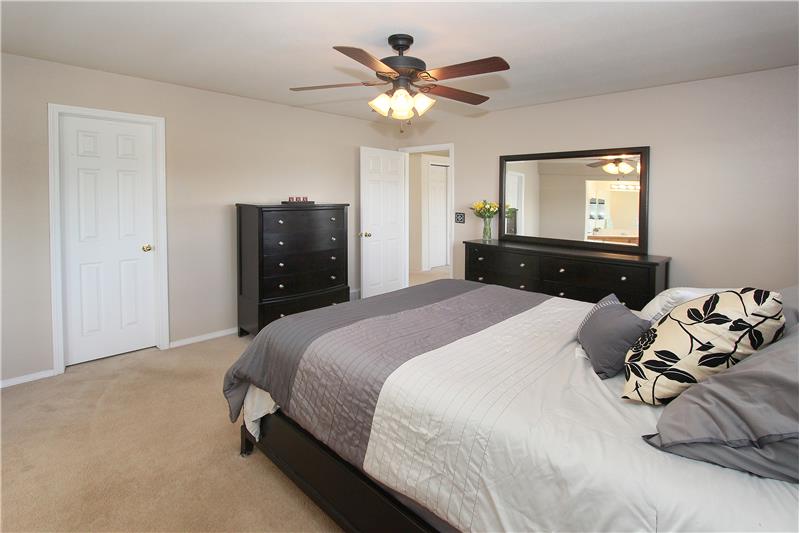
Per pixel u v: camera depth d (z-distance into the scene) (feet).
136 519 6.33
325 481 6.26
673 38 8.98
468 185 17.40
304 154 16.24
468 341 6.75
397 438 5.16
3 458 7.68
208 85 12.85
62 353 11.35
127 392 10.31
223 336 14.51
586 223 14.35
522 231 15.89
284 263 13.89
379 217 18.67
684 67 10.87
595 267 12.82
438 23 8.21
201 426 8.85
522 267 14.42
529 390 5.10
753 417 3.54
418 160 25.76
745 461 3.59
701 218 12.27
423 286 10.85
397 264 19.63
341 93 13.76
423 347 6.44
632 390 4.82
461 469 4.56
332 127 17.10
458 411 4.77
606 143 13.76
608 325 5.89
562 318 8.18
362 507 5.73
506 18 7.98
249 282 13.94
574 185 14.56
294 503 6.73
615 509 3.62
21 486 6.96
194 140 13.33
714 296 4.72
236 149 14.32
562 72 11.30
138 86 12.08
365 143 18.37
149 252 13.05
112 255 12.35
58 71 10.79
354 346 6.42
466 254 15.85
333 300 15.43
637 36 8.86
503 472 4.28
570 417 4.52
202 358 12.50
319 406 6.15
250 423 7.55
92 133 11.74
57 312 11.18
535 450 4.15
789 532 3.10
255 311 13.64
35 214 10.72
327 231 15.07
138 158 12.60
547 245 15.17
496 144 16.43
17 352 10.70
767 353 3.85
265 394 7.36
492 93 13.48
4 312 10.48
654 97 12.77
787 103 10.91
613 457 3.89
